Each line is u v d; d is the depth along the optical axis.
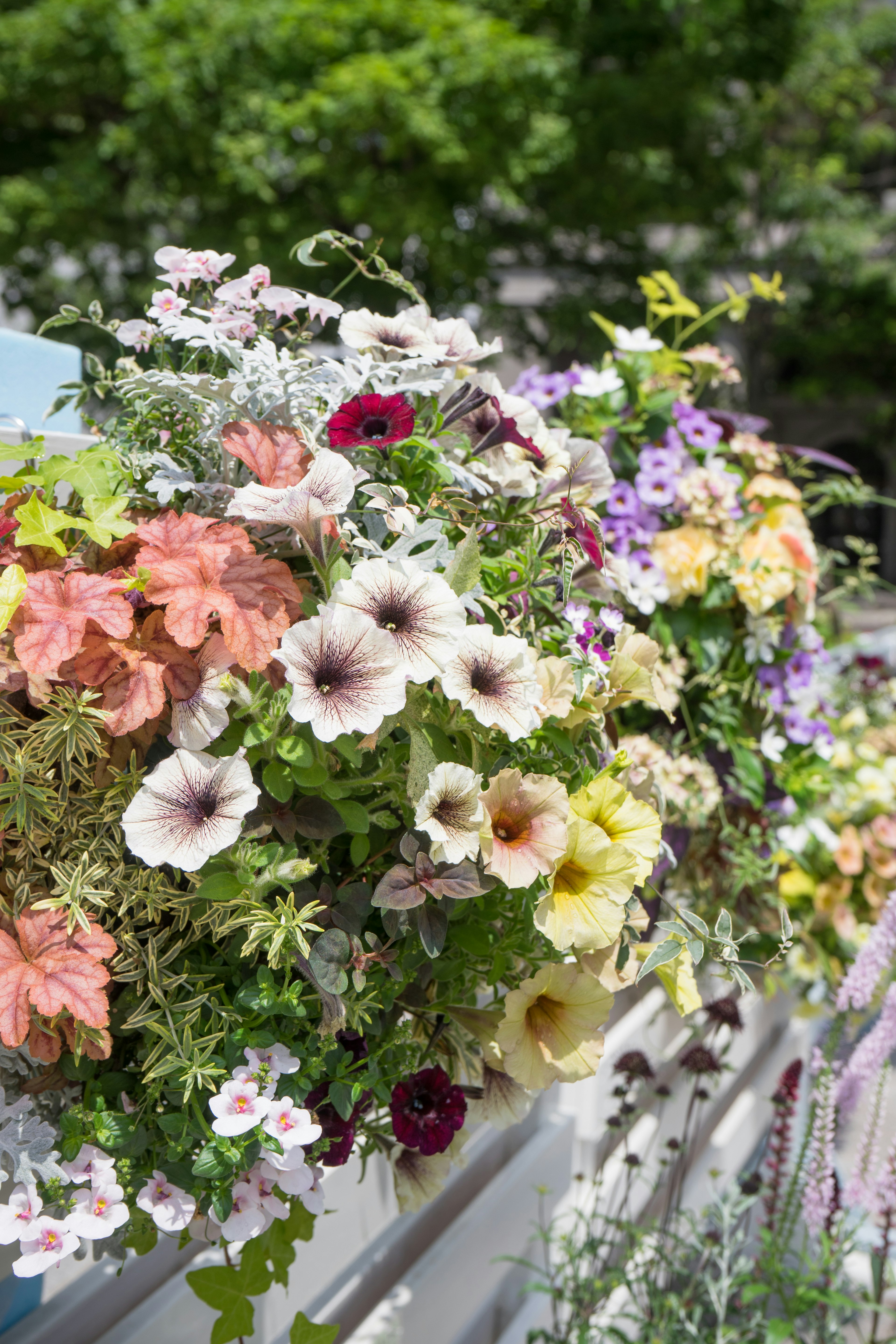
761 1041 3.10
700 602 2.08
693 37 11.66
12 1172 0.92
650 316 2.12
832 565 2.56
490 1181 2.00
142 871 0.94
